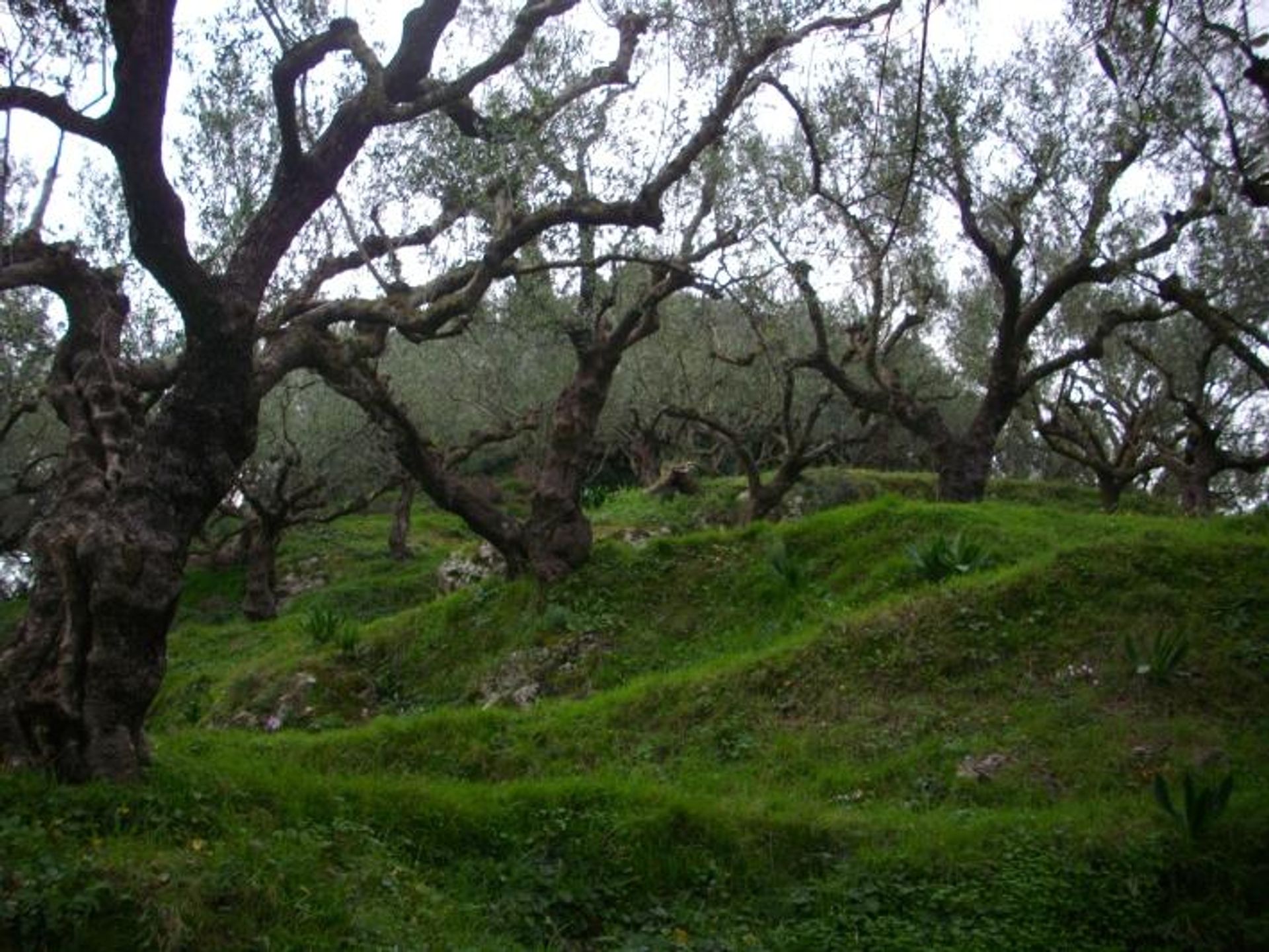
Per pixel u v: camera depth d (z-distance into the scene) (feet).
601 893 23.41
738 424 88.58
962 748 30.07
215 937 18.15
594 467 104.06
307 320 30.94
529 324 46.11
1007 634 34.63
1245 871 22.21
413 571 85.66
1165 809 23.47
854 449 104.78
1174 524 44.04
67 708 23.26
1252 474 82.28
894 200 45.14
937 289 71.67
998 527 45.55
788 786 30.07
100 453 26.40
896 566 42.96
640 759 32.76
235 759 29.50
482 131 35.35
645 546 50.52
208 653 69.36
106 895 18.17
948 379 96.73
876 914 22.13
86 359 27.43
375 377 44.52
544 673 43.11
